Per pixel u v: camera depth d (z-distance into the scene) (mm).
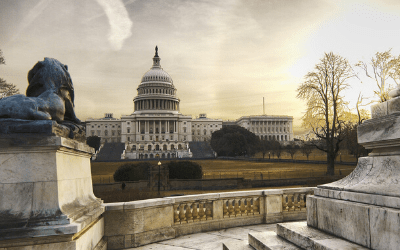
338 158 93250
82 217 5668
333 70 44500
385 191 4602
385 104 5340
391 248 4164
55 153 5207
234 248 6398
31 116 5301
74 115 6945
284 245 5648
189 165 49000
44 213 4961
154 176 45875
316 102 45938
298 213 11148
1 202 4871
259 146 135625
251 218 10523
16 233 4629
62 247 4922
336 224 5340
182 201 9289
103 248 7176
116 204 7891
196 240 8641
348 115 45062
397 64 37219
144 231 8203
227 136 127812
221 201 10109
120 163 104000
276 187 47750
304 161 86125
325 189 6004
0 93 39844
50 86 6113
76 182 6324
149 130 198750
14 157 5023
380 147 5426
